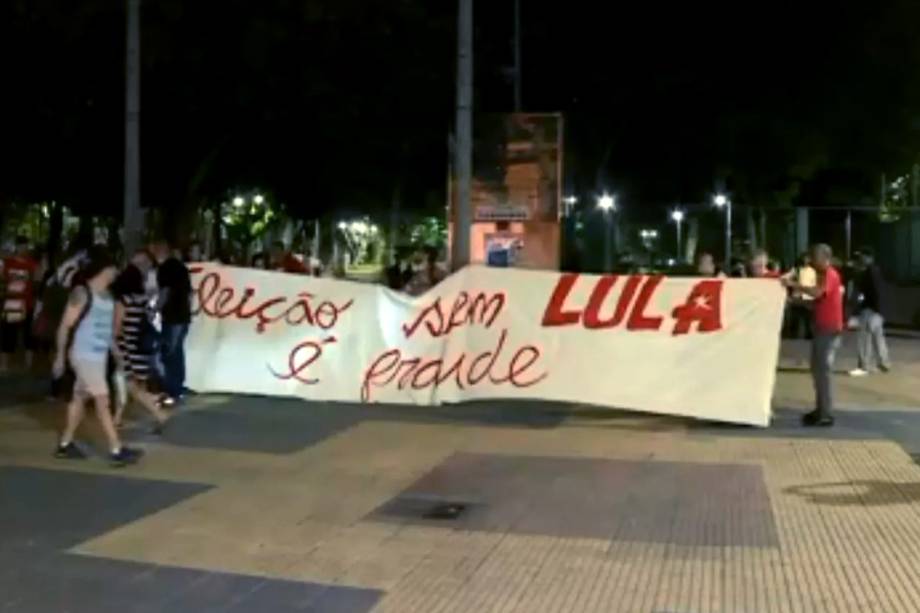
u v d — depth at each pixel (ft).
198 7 76.18
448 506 27.96
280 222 177.47
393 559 23.52
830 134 119.65
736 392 40.01
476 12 114.11
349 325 44.68
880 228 108.58
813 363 40.42
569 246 118.52
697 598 20.97
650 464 33.14
